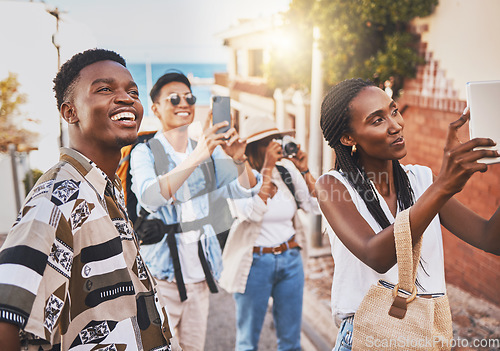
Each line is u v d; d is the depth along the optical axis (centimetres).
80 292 81
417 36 344
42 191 79
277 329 222
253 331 214
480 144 77
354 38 353
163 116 173
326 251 382
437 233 108
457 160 77
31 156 296
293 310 216
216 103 171
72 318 81
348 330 109
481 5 281
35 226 74
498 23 270
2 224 426
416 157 344
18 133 247
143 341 90
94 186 87
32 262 70
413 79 344
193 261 185
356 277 108
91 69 87
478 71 285
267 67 455
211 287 188
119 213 94
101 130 87
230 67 806
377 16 338
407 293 95
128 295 87
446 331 97
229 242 198
